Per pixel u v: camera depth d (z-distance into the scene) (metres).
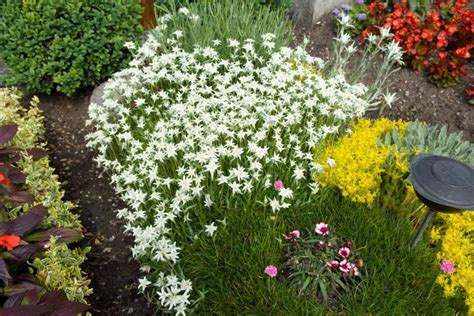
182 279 2.58
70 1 4.00
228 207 2.98
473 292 2.61
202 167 3.07
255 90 3.48
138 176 3.13
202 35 4.17
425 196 2.40
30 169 3.20
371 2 5.27
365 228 2.90
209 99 3.44
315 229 2.81
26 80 4.23
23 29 3.99
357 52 4.98
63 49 4.12
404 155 3.22
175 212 2.72
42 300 2.15
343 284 2.65
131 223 3.23
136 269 3.17
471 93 4.32
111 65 4.35
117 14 4.13
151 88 3.85
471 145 3.51
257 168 2.94
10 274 2.55
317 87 3.49
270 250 2.79
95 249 3.31
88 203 3.64
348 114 3.59
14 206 2.88
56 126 4.31
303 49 4.06
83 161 4.00
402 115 4.28
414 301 2.59
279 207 2.78
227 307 2.58
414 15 4.58
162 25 4.14
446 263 2.58
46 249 2.72
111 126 3.34
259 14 4.50
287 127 3.39
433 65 4.49
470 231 2.97
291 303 2.53
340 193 3.21
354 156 3.25
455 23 4.57
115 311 2.94
